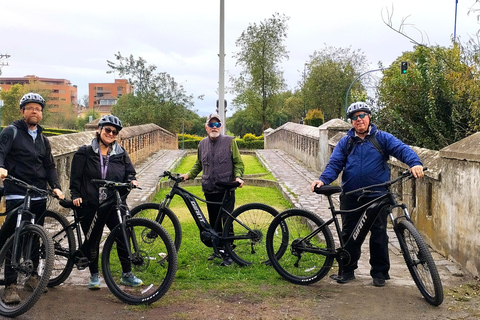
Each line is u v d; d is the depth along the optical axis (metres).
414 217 7.43
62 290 4.97
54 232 5.31
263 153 22.92
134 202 9.73
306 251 5.22
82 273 5.53
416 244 4.64
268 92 42.50
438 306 4.51
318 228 5.23
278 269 5.38
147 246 4.94
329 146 13.94
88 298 4.75
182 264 5.90
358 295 4.86
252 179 14.09
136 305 4.56
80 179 4.94
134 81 35.03
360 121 5.10
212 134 6.15
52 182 4.93
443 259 6.02
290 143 22.44
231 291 4.96
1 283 4.58
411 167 4.77
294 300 4.75
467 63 10.55
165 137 27.44
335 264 5.85
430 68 11.63
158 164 17.19
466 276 5.37
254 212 5.92
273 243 5.49
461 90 10.03
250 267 5.78
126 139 15.88
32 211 4.83
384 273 5.24
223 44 18.98
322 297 4.83
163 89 35.25
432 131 11.27
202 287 5.08
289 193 11.30
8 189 4.70
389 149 5.08
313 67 47.72
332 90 46.50
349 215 5.20
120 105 39.19
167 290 4.54
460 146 5.68
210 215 6.27
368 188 5.09
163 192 12.12
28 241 4.48
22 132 4.74
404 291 4.96
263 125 43.59
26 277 4.41
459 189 5.68
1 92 70.81
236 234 5.91
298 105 56.03
